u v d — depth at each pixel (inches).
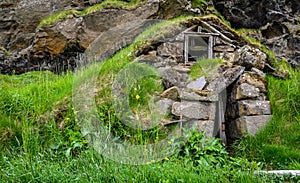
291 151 190.9
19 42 354.9
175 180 134.6
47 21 329.4
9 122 197.9
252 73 227.1
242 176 141.6
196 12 316.2
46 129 193.9
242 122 212.5
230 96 226.1
